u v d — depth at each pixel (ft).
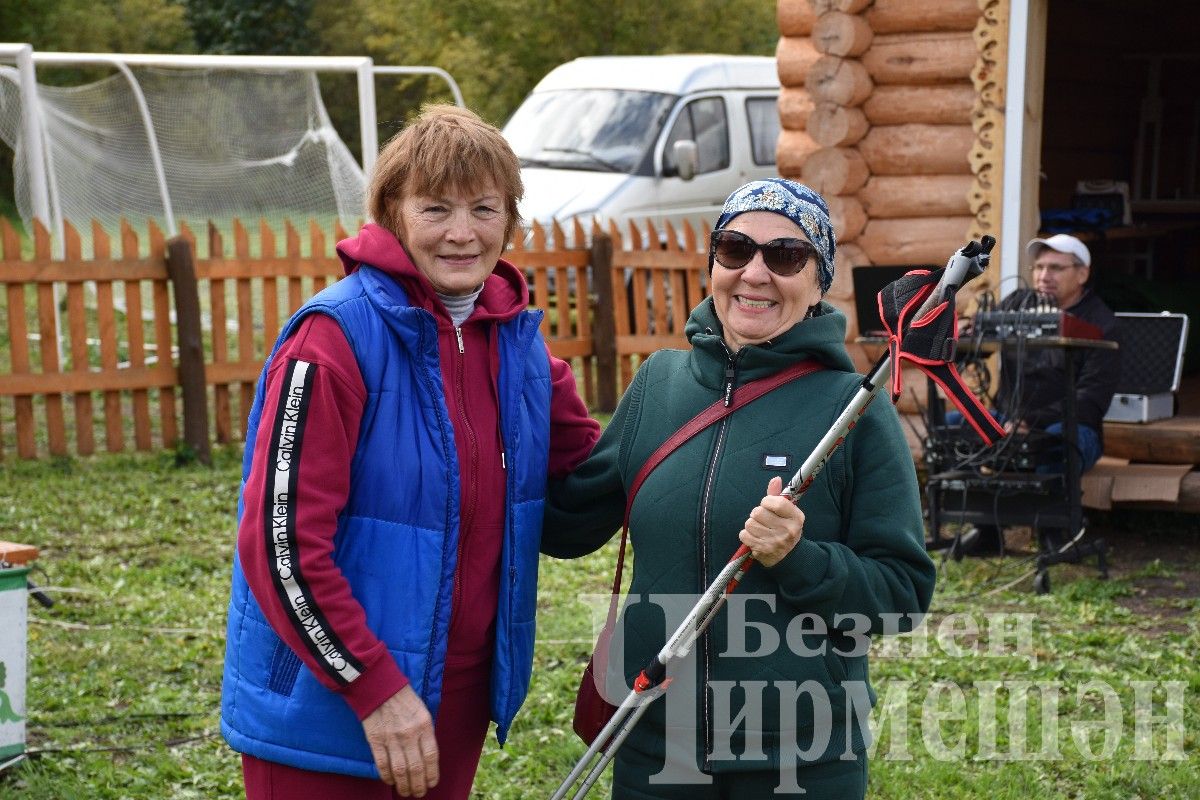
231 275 30.91
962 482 21.36
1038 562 20.86
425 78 89.25
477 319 9.09
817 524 8.97
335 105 92.22
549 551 10.53
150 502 26.17
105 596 20.29
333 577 8.26
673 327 36.47
